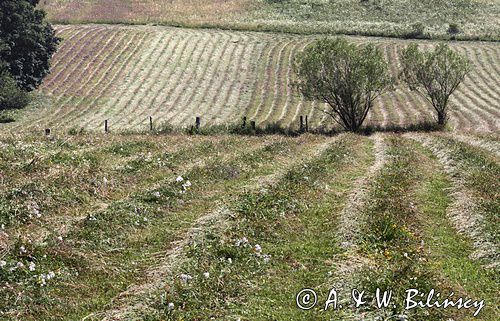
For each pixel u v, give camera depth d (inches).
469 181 712.4
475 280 418.0
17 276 388.5
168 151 852.0
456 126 1831.9
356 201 606.9
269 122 1926.7
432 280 390.3
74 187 575.8
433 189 703.1
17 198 529.7
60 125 1904.5
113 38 2967.5
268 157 857.5
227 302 369.7
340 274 413.1
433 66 1790.1
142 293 377.4
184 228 505.0
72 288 389.4
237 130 1529.3
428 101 2041.1
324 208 588.7
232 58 2770.7
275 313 361.1
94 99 2289.6
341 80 1630.2
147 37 2997.0
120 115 2084.2
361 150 1060.5
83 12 3449.8
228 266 419.5
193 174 680.4
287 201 581.0
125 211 525.7
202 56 2783.0
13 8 2343.8
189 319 343.9
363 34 3171.8
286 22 3390.7
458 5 3791.8
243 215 529.3
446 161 909.8
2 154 681.0
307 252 465.7
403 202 600.7
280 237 496.1
